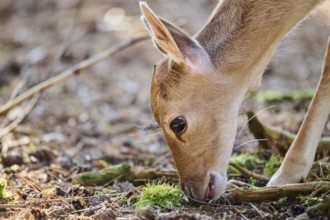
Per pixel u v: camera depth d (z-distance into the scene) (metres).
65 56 19.05
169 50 9.38
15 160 11.86
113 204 9.49
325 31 18.03
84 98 17.02
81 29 21.20
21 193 10.07
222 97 9.75
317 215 8.59
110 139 14.11
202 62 9.65
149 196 9.64
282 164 9.99
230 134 9.84
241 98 9.92
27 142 13.21
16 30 21.94
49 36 21.05
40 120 15.21
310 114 9.94
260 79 10.19
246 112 11.53
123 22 21.52
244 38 9.87
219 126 9.75
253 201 9.45
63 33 21.08
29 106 14.10
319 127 9.93
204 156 9.70
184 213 8.68
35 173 11.36
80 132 14.44
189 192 9.68
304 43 18.16
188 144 9.65
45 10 23.23
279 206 9.22
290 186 9.40
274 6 9.91
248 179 10.56
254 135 11.64
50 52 19.56
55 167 11.71
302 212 8.94
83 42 20.30
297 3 9.95
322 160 10.95
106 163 12.16
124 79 18.25
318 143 10.31
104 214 8.87
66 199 9.73
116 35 20.55
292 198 9.38
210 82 9.68
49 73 16.03
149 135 14.03
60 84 17.62
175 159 9.77
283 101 15.10
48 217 9.02
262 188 9.48
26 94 13.41
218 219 8.81
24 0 24.03
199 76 9.62
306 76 16.78
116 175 10.70
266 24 9.91
